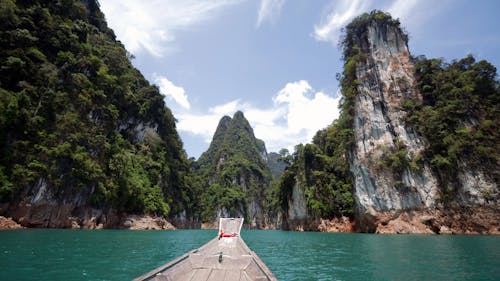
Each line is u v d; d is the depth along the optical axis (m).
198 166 148.38
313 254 16.33
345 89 50.31
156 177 61.09
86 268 10.34
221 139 165.38
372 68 47.28
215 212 108.81
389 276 10.12
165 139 76.31
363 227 42.91
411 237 29.84
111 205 45.00
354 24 50.72
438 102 42.31
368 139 43.69
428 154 40.31
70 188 37.78
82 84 43.62
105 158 45.34
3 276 8.82
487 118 40.34
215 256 7.09
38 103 35.81
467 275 10.18
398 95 45.16
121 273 9.64
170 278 5.38
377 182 41.28
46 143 35.19
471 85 41.91
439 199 38.06
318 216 50.75
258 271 6.17
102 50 57.78
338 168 50.47
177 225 73.00
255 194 125.38
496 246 19.59
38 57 37.66
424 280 9.49
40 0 44.03
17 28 37.09
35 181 33.41
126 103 59.78
